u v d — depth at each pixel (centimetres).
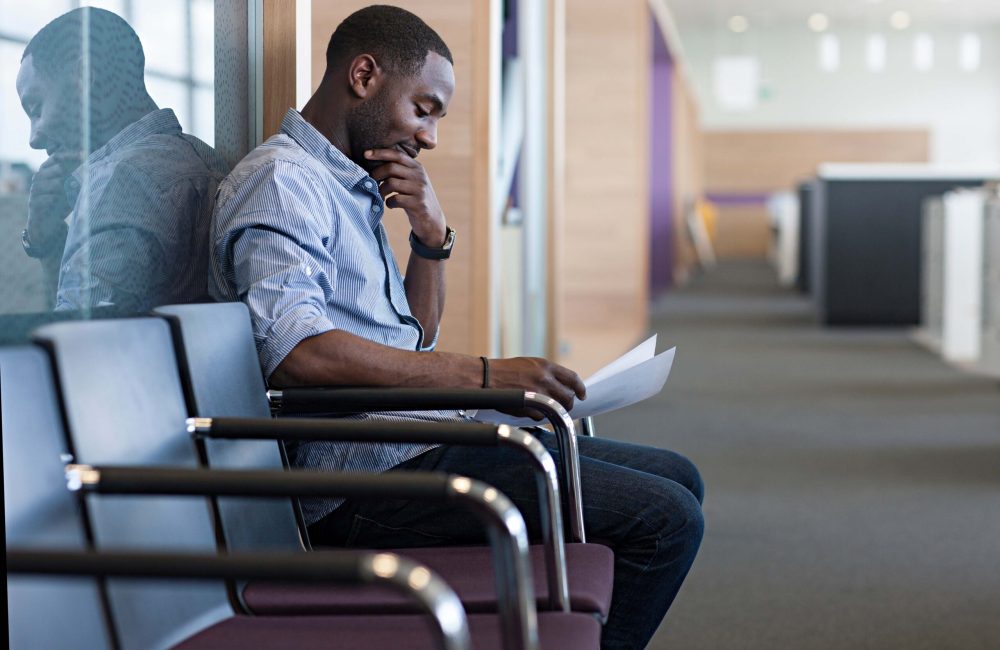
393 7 183
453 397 155
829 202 884
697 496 192
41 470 108
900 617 250
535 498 166
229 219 164
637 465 189
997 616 251
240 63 202
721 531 323
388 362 159
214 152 191
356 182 179
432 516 165
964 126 1975
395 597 141
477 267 341
